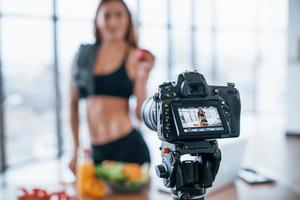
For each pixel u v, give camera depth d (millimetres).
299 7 4152
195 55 6328
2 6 3875
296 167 2182
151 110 1012
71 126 2283
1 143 4043
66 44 4371
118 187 1596
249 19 6707
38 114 4402
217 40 6586
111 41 2156
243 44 6781
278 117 6836
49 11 4266
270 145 3023
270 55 6902
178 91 958
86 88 2219
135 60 2115
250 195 1576
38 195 1484
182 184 976
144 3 5371
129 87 2168
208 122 939
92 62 2184
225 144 1641
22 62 4102
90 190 1562
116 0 2100
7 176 3855
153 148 2621
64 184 1766
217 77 6676
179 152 948
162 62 5797
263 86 7098
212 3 6422
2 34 3893
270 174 1956
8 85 4023
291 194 1595
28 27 4102
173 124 927
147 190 1640
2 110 4004
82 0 4355
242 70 6902
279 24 6656
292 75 4215
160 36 5719
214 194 1586
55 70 4375
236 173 1745
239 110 1008
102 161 2213
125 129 2213
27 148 4371
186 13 6098
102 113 2205
